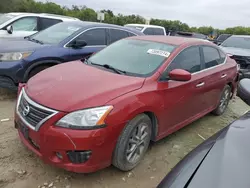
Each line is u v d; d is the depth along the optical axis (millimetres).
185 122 4090
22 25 7945
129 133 2912
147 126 3240
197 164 1670
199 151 1844
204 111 4656
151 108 3152
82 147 2586
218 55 5012
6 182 2822
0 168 3027
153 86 3264
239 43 10062
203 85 4238
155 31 13898
